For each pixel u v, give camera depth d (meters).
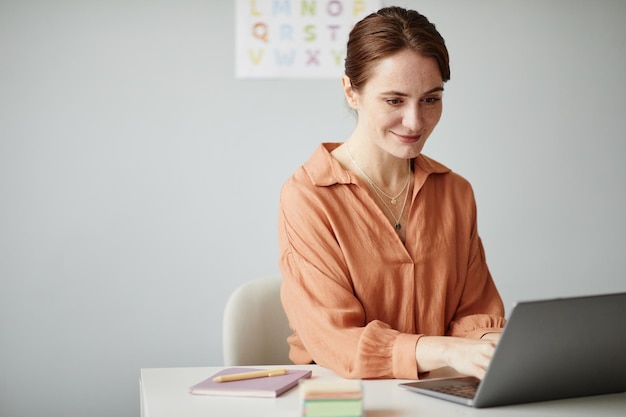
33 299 2.83
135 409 2.88
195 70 2.89
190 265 2.91
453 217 1.70
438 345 1.36
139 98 2.87
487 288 1.75
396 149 1.52
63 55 2.82
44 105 2.82
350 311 1.51
